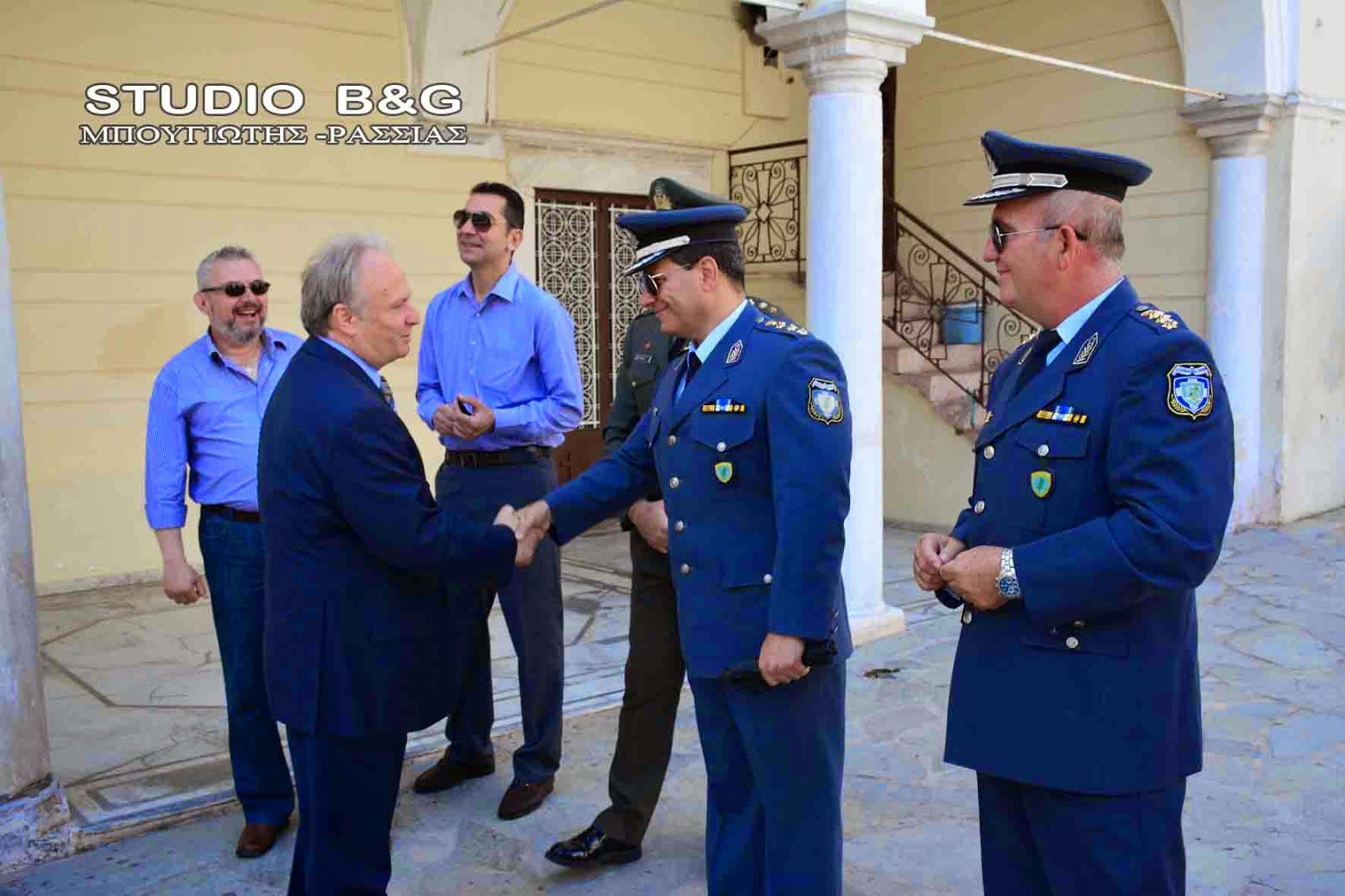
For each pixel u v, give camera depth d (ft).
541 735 11.41
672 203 8.27
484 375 11.58
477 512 11.40
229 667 10.59
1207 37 24.82
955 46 29.58
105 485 20.31
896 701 14.67
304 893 8.04
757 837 8.19
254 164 21.24
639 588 10.19
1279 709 14.30
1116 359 6.13
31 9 18.90
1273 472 25.94
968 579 6.25
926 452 26.68
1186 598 6.40
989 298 28.76
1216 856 10.34
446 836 10.95
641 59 26.35
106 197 19.88
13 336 10.20
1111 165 6.28
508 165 24.36
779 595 7.43
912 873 10.15
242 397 10.73
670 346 10.61
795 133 29.63
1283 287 25.29
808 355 7.73
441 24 22.35
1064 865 6.27
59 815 10.58
